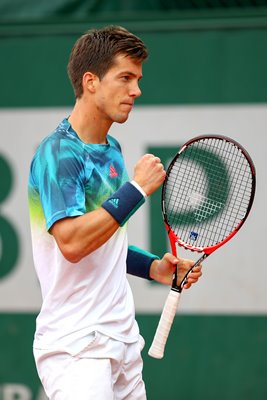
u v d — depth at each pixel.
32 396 19.52
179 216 13.18
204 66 19.00
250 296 18.89
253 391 19.02
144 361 19.27
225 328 19.03
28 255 19.36
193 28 19.02
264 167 18.81
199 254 18.84
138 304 19.09
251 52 18.91
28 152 19.31
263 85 18.88
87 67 10.95
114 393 11.70
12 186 19.36
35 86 19.31
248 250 18.83
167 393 19.25
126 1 20.08
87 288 11.03
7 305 19.44
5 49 19.34
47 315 11.19
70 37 19.27
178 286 11.84
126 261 12.47
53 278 11.12
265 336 18.92
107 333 11.05
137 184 10.65
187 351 19.16
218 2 20.03
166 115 19.02
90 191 11.00
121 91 10.91
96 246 10.49
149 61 19.06
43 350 11.12
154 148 19.03
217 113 18.95
